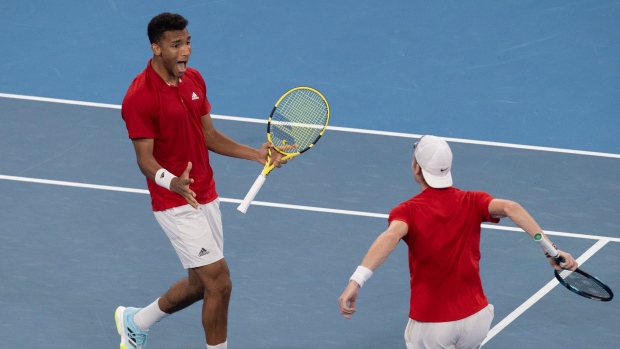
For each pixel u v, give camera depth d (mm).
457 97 48562
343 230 37156
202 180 28891
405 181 41062
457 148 44031
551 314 32219
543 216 38469
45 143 43312
